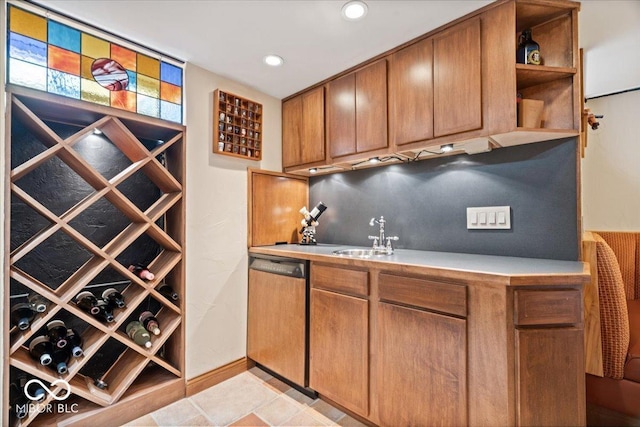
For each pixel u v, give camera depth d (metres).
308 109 2.32
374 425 1.54
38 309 1.38
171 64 1.86
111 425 1.54
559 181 1.49
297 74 2.12
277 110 2.52
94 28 1.55
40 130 1.41
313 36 1.68
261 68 2.02
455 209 1.85
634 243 2.40
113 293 1.70
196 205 1.94
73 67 1.49
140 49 1.73
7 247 1.28
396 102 1.79
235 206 2.16
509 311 1.10
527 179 1.58
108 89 1.60
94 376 1.74
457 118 1.53
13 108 1.32
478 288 1.17
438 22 1.56
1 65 1.28
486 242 1.72
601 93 2.58
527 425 1.08
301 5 1.42
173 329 1.81
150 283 1.74
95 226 1.76
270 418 1.63
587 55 1.94
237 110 2.19
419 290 1.33
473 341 1.18
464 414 1.19
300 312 1.83
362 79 1.97
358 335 1.54
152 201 1.98
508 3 1.38
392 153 1.82
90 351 1.51
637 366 1.26
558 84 1.47
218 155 2.08
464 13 1.49
